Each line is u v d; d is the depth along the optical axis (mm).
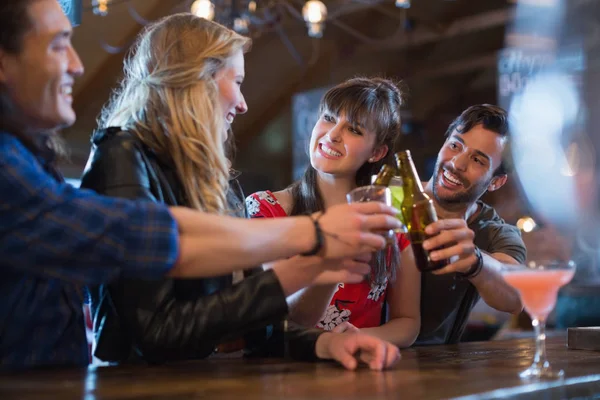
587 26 7574
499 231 2680
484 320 4348
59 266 1310
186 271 1392
